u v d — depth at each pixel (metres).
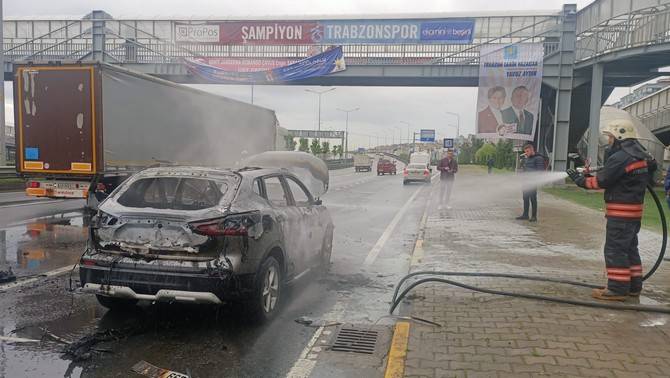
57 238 9.91
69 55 30.97
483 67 26.25
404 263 8.49
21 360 4.36
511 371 4.07
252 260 5.05
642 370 4.07
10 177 21.91
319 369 4.30
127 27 30.09
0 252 8.59
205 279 4.76
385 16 28.03
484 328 5.04
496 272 7.39
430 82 29.88
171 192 5.55
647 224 12.48
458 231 11.33
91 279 5.01
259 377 4.14
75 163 11.84
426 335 4.86
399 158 122.88
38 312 5.58
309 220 6.79
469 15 27.59
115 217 5.02
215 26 29.31
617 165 5.59
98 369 4.23
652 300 5.89
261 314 5.26
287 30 28.75
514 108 26.09
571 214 14.75
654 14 22.14
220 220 4.87
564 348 4.52
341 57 27.95
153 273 4.83
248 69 28.92
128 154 12.69
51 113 11.88
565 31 26.73
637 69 27.03
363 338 5.01
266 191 5.86
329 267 8.08
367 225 13.22
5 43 31.16
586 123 32.66
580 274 7.24
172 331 5.10
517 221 13.05
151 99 13.48
